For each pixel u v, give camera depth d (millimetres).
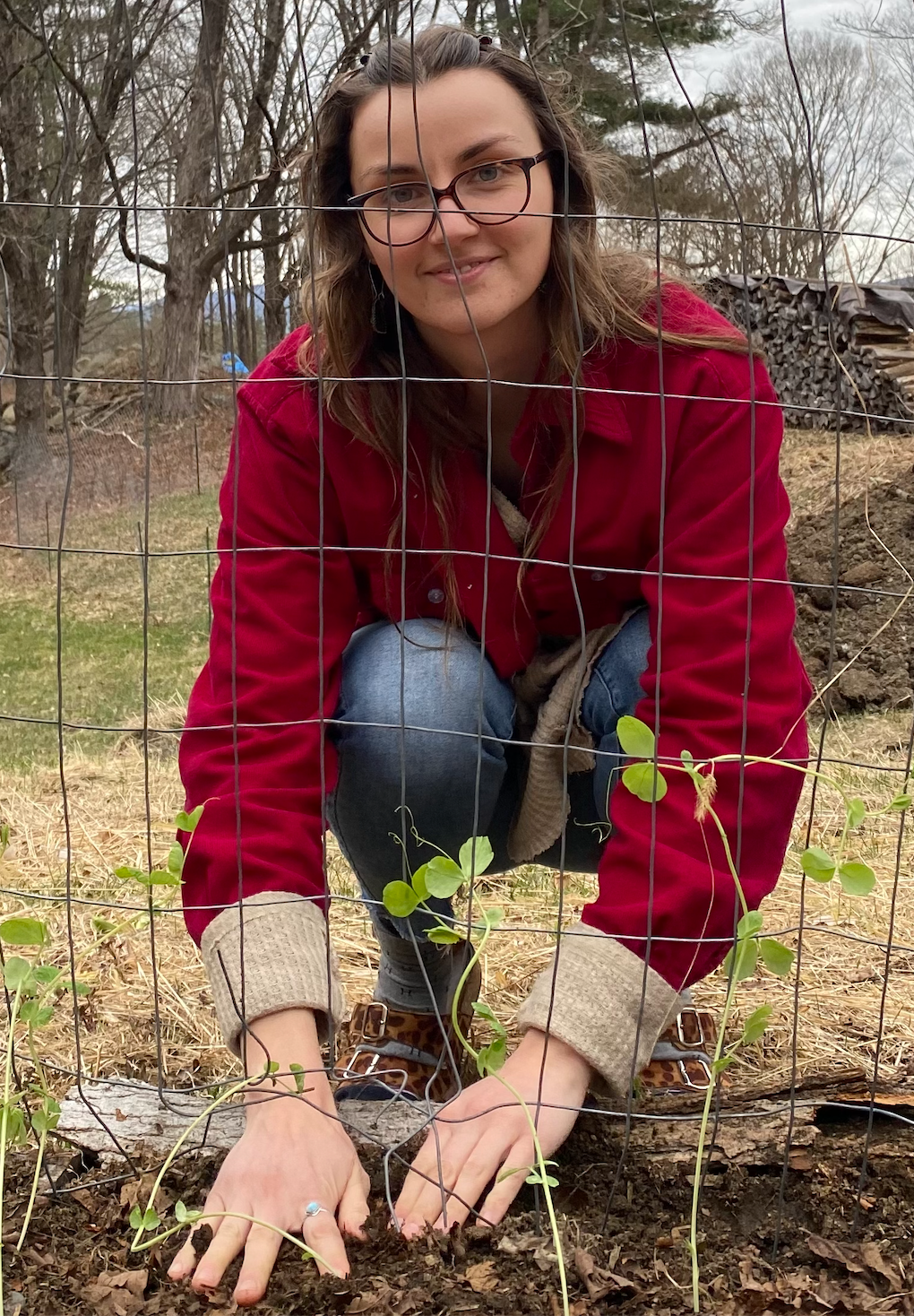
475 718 1488
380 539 1462
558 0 7520
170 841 2918
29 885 2582
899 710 3805
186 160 4938
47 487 7684
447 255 1218
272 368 1448
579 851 1715
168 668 5277
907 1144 1296
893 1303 1064
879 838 2648
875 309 6391
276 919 1229
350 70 1330
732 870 1082
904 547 4012
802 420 6805
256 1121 1174
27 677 5188
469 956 1642
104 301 11398
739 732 1231
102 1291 1077
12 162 7934
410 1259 1109
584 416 1329
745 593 1270
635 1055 1146
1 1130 1097
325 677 1441
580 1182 1274
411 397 1384
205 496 7008
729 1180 1258
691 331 1315
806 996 1948
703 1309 1062
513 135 1229
